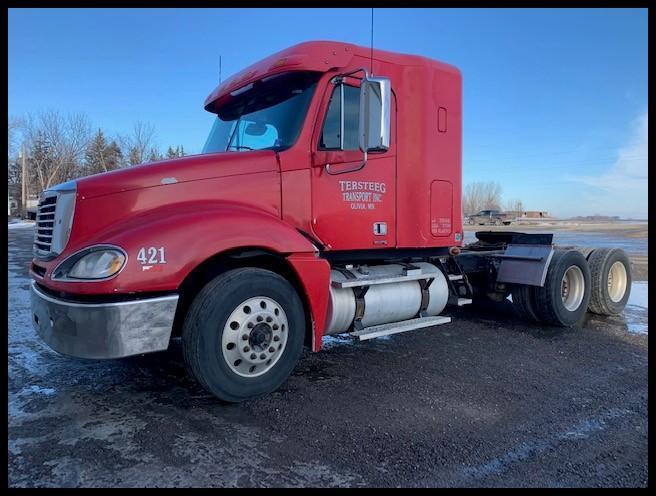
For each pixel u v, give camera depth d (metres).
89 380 4.45
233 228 3.80
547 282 6.45
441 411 3.85
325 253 4.77
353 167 4.75
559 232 36.78
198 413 3.74
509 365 5.04
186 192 3.99
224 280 3.74
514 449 3.26
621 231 38.50
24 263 14.46
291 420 3.64
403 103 5.11
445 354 5.41
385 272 5.16
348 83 4.65
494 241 7.63
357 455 3.14
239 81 5.00
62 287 3.48
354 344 5.82
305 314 4.31
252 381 3.86
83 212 3.69
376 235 4.95
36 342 5.70
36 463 2.99
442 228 5.50
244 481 2.84
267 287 3.91
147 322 3.47
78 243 3.67
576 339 6.14
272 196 4.32
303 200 4.47
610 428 3.60
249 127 4.92
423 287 5.41
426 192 5.31
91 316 3.37
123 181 3.81
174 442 3.28
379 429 3.51
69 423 3.55
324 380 4.53
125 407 3.85
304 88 4.60
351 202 4.76
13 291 9.33
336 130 4.62
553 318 6.52
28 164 57.00
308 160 4.49
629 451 3.26
